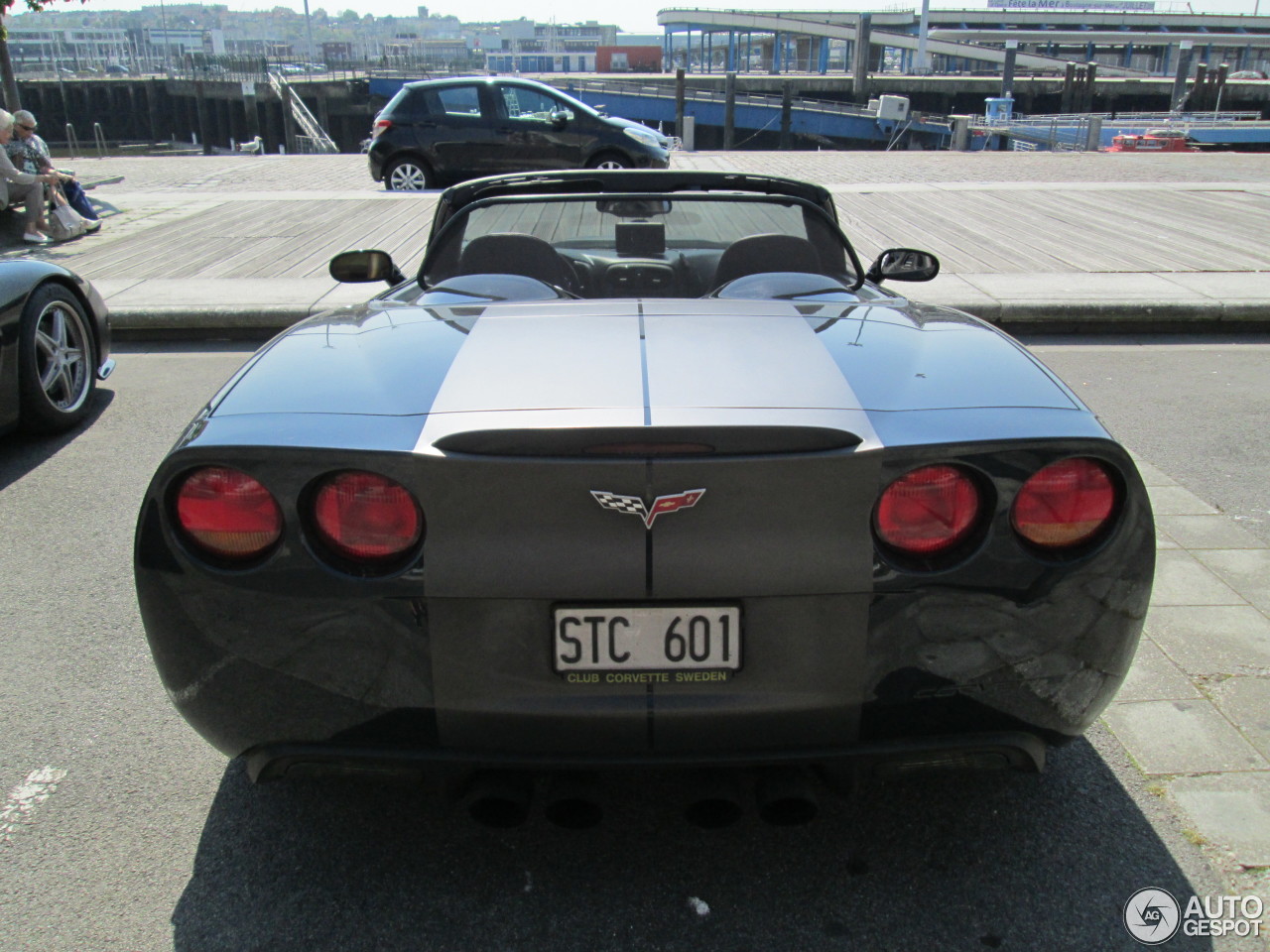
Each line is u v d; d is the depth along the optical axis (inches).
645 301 92.2
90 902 73.7
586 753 65.7
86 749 92.7
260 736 68.4
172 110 3262.8
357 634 64.7
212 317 263.1
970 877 75.5
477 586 63.1
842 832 80.7
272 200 466.9
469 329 83.8
